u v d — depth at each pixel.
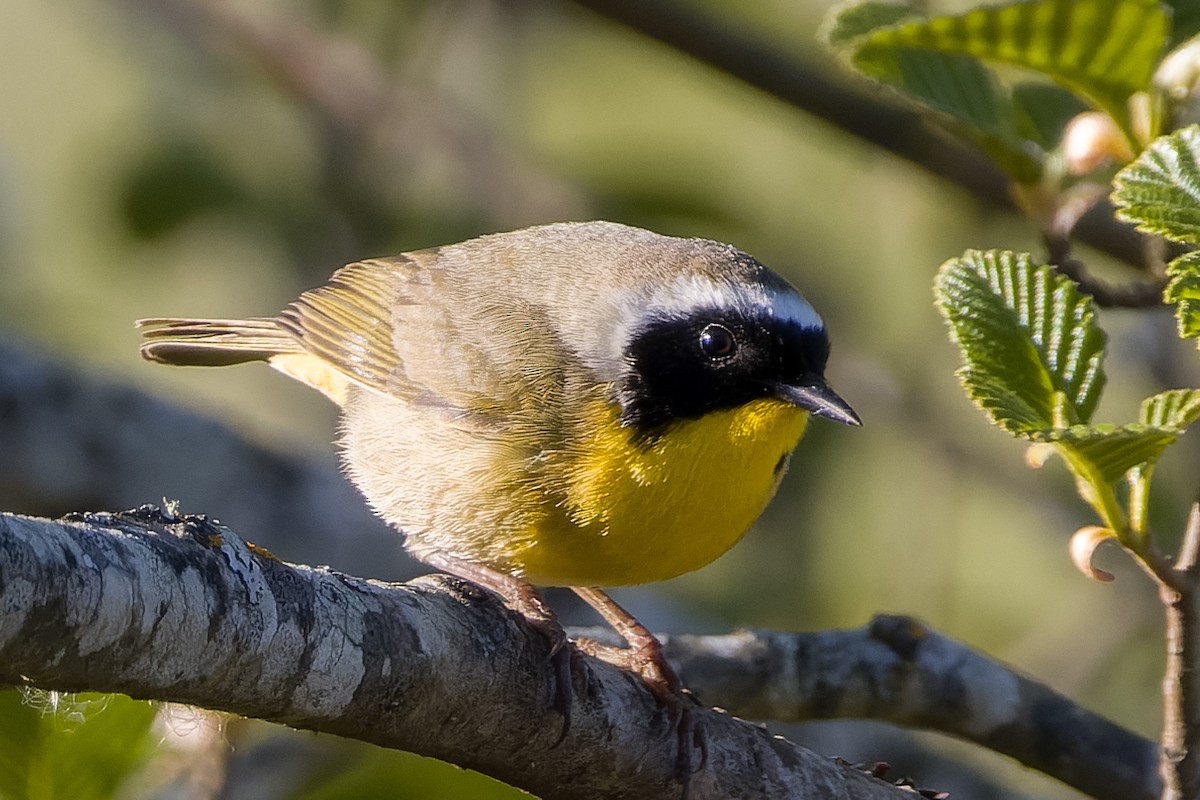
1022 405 6.96
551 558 9.43
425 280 10.54
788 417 9.39
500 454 9.30
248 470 13.73
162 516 6.39
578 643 9.22
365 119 16.52
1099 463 6.69
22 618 5.67
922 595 15.60
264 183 16.56
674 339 9.26
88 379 13.66
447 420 9.59
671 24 13.18
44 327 17.30
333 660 6.74
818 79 13.25
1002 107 9.41
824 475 15.30
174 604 6.12
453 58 17.75
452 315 10.05
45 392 13.44
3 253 17.72
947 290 7.22
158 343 11.58
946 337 16.89
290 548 13.57
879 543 15.80
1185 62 8.38
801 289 16.66
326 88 16.59
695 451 9.17
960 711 10.24
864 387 16.44
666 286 9.44
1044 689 10.36
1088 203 9.31
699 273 9.50
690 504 9.22
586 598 9.74
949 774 12.72
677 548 9.38
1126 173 6.84
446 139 16.89
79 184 16.67
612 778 7.90
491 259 10.48
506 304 9.94
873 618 10.48
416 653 7.05
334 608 6.80
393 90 16.62
